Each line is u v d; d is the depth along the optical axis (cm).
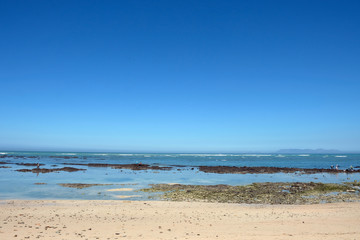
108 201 2356
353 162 9638
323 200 2502
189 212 1861
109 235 1199
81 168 6112
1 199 2456
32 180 3891
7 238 1095
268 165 7962
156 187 3238
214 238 1131
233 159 12294
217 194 2786
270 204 2322
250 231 1292
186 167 6844
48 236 1155
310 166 7544
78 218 1636
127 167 6412
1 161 8294
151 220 1588
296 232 1266
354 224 1447
